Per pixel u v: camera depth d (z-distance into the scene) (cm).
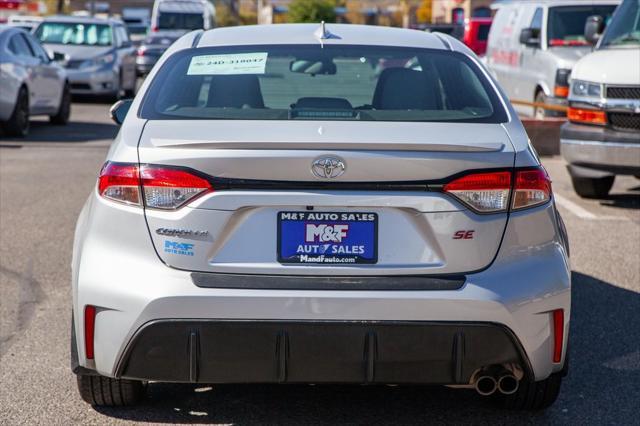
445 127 498
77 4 9106
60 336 683
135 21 6353
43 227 1045
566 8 1889
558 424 538
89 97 3036
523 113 1970
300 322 459
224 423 533
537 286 475
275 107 529
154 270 468
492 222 473
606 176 1214
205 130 484
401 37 609
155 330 463
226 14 10088
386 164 463
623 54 1210
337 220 465
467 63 581
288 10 9088
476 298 462
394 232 467
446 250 468
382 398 575
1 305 756
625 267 901
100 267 475
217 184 464
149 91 540
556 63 1791
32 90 1925
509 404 549
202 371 468
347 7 9856
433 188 466
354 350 463
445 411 555
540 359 481
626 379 610
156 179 470
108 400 543
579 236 1034
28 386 586
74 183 1330
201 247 465
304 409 556
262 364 465
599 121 1174
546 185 490
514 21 2059
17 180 1350
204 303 459
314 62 567
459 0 7044
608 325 725
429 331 462
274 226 466
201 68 559
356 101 545
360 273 465
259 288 461
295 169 462
